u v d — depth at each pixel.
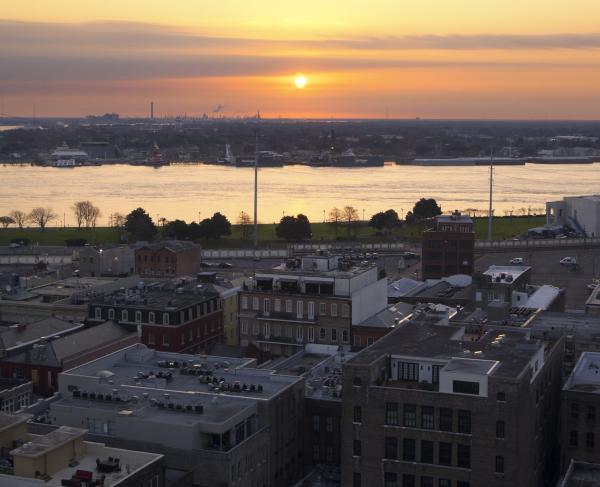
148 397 150.38
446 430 141.00
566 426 164.88
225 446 139.75
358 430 146.62
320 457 164.88
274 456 152.50
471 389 139.62
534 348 154.62
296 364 193.62
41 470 116.75
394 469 144.62
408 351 154.25
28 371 194.50
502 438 137.88
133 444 139.12
